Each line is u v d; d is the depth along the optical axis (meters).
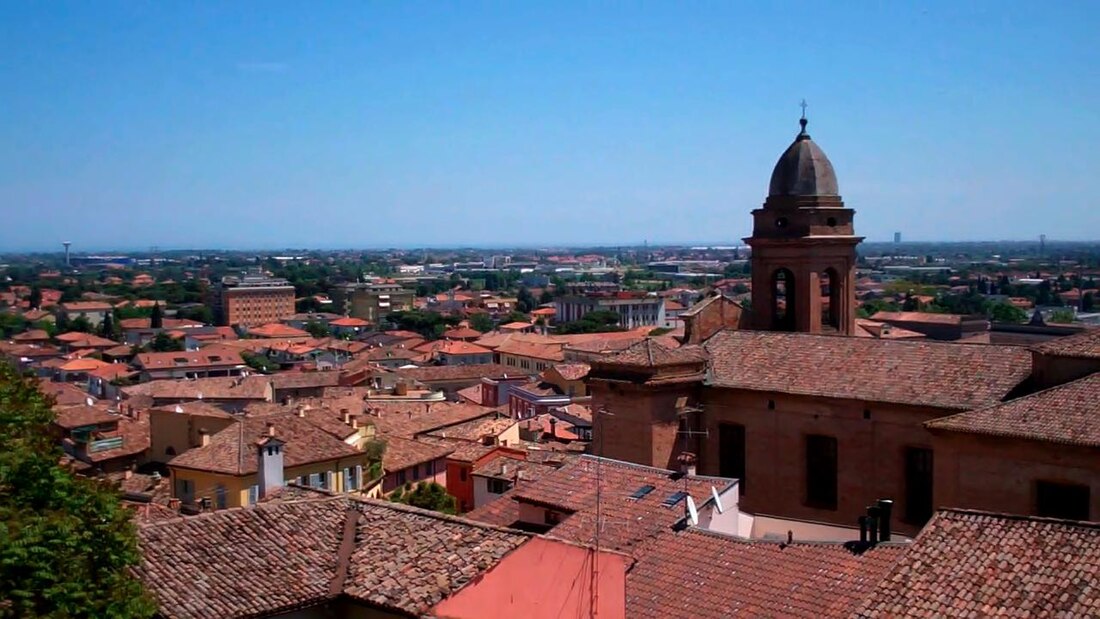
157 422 108.88
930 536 32.50
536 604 33.66
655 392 57.88
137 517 48.00
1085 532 30.73
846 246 70.19
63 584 27.05
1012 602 29.09
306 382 176.88
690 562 41.91
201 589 31.55
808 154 69.81
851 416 54.00
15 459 29.75
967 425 46.34
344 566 34.31
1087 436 42.91
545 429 116.25
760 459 57.56
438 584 32.59
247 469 81.94
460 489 96.81
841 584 38.00
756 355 59.81
